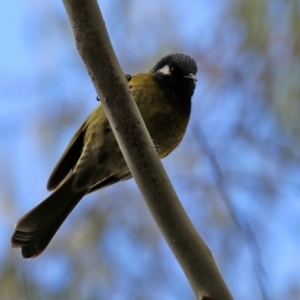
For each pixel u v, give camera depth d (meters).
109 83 5.36
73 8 5.35
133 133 5.31
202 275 4.89
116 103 5.34
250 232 6.83
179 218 5.09
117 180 9.27
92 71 5.38
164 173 5.24
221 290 4.84
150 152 5.27
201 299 4.81
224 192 7.22
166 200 5.15
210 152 7.59
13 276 9.60
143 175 5.23
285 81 9.97
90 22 5.35
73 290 9.68
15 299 9.46
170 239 5.05
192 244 4.99
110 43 5.40
